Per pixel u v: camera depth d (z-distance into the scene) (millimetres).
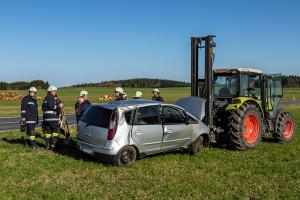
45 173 9328
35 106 12391
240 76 13367
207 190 8211
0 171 9383
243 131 12641
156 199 7562
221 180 9000
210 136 12586
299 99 67375
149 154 10781
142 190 8133
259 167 10297
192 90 13883
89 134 10375
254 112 12938
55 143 12531
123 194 7855
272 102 14547
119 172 9508
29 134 12258
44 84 143500
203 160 10977
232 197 7809
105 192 7953
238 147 12617
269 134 16188
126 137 10109
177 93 95125
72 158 10945
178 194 7902
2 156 11031
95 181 8758
